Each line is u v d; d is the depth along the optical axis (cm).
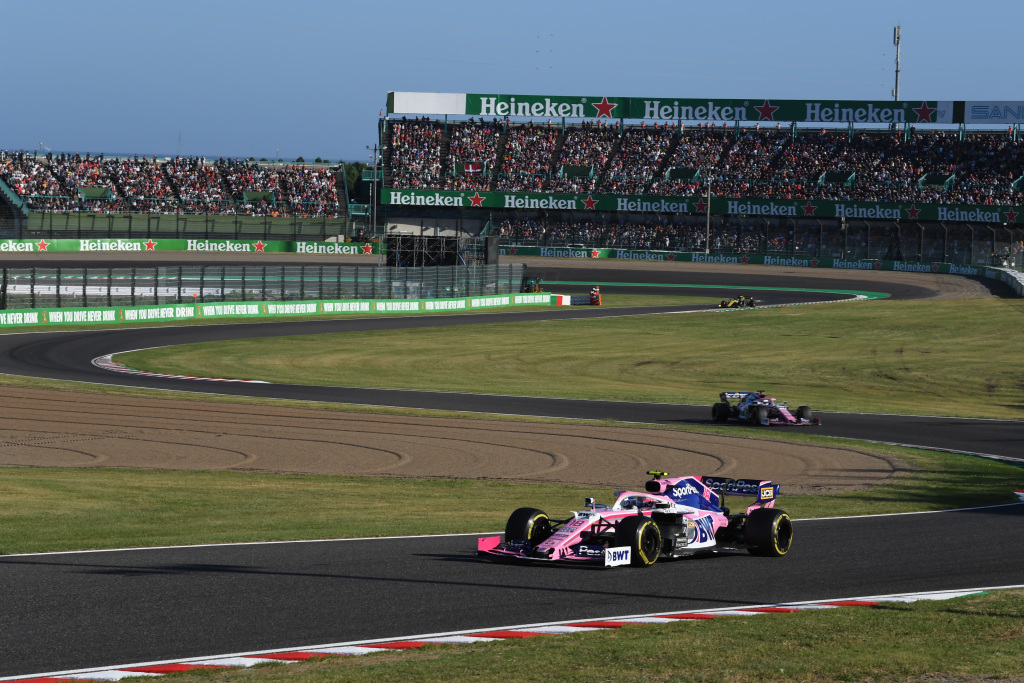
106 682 909
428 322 7606
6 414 3547
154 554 1496
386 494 2262
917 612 1196
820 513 2069
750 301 8781
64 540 1596
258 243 11488
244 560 1466
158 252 10988
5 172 11044
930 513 2089
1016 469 2852
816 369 5738
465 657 981
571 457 2919
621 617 1183
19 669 951
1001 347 6412
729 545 1612
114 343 5984
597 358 6094
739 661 970
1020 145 11669
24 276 6900
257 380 4900
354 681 902
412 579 1366
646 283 10469
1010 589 1366
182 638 1062
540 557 1448
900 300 8781
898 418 4100
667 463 2848
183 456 2838
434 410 3966
